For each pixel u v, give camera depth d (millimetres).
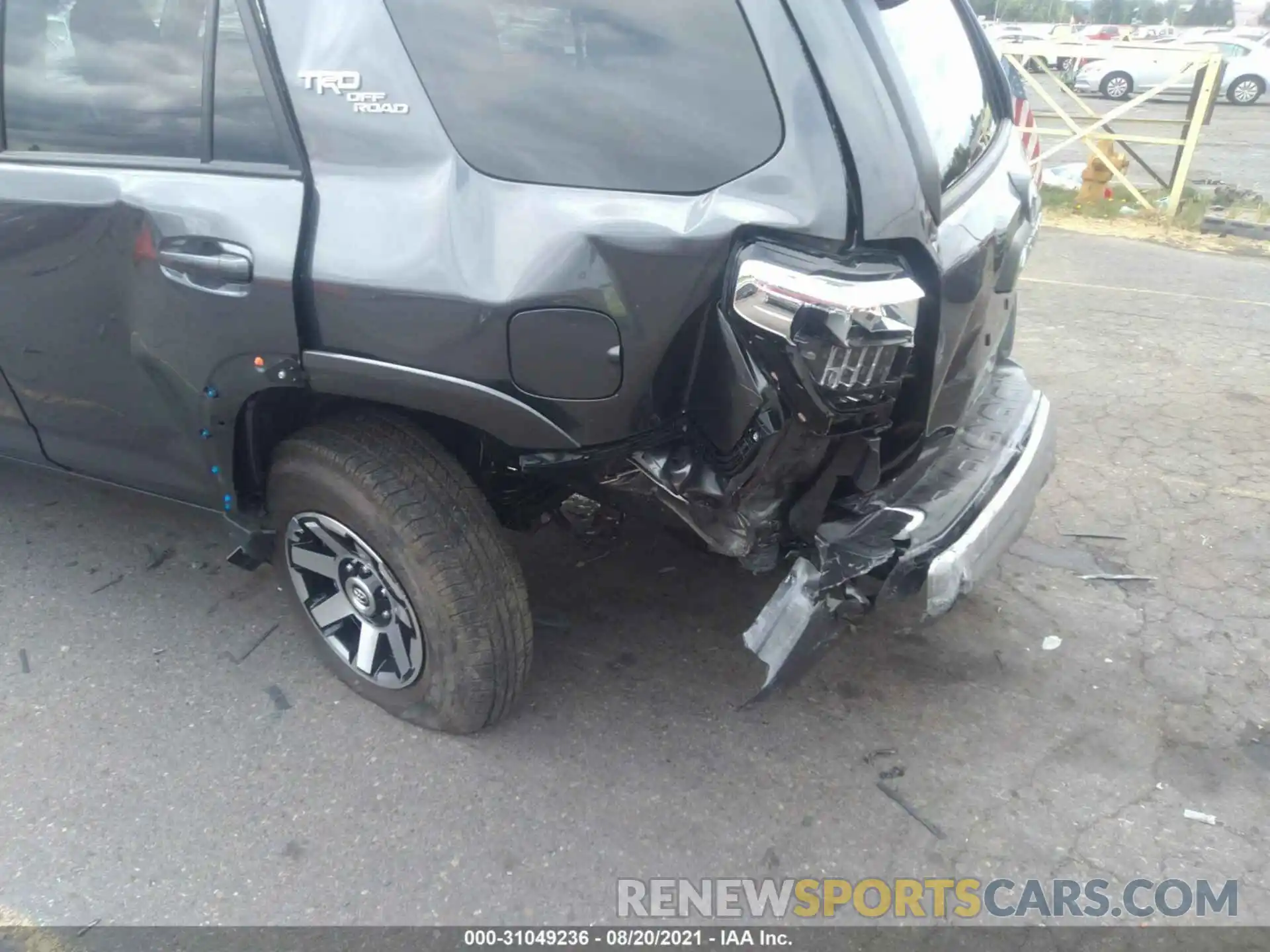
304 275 2217
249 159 2352
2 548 3547
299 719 2816
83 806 2529
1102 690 2967
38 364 2896
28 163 2697
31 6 2682
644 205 2043
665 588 3395
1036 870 2404
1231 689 2971
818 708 2889
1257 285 7125
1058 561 3590
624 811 2545
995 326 2668
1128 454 4379
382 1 2189
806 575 2217
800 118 1979
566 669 3018
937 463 2422
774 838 2477
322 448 2451
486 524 2443
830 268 1945
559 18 2115
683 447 2254
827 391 2000
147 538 3627
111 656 3045
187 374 2504
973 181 2502
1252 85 19969
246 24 2305
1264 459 4320
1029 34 25250
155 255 2414
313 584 2830
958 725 2834
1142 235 8711
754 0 1999
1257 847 2463
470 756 2697
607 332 2066
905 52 2336
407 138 2182
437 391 2191
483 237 2100
